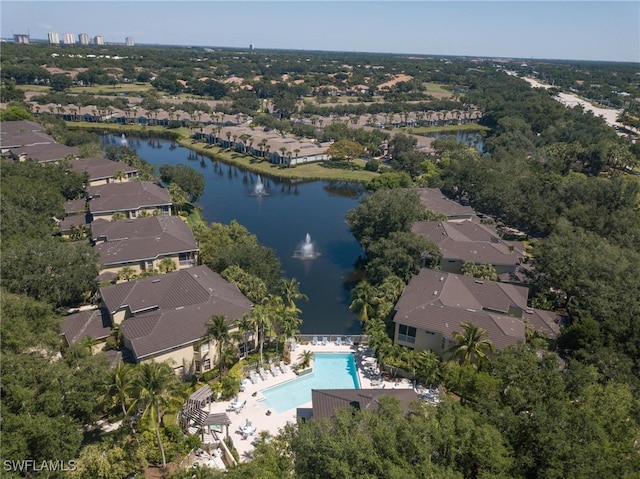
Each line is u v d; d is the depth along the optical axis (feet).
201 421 146.00
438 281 214.90
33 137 447.42
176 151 599.98
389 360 182.09
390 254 238.27
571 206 316.60
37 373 118.62
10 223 230.07
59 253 201.98
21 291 187.83
